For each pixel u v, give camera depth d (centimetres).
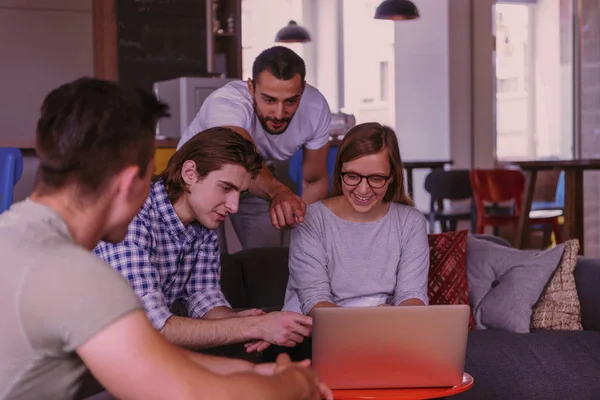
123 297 139
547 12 1116
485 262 388
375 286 304
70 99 146
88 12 780
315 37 1145
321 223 307
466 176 871
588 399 333
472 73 1057
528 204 736
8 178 390
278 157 390
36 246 140
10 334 137
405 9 860
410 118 1084
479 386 322
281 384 150
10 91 755
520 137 1132
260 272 371
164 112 156
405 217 311
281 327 248
